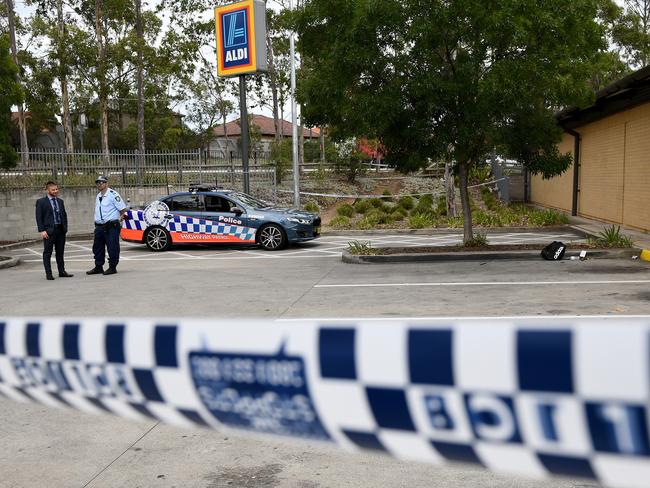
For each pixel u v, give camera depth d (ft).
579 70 40.52
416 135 42.63
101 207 41.45
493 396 3.23
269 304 28.89
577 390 2.96
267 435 4.26
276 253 51.96
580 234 57.67
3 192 70.79
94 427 14.70
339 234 67.15
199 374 4.45
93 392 5.13
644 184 51.52
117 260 42.01
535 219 64.85
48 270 40.04
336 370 3.81
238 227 54.60
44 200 39.93
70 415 15.55
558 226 62.13
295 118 79.51
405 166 44.96
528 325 3.18
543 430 3.11
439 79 40.83
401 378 3.53
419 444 3.58
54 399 5.41
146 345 4.70
